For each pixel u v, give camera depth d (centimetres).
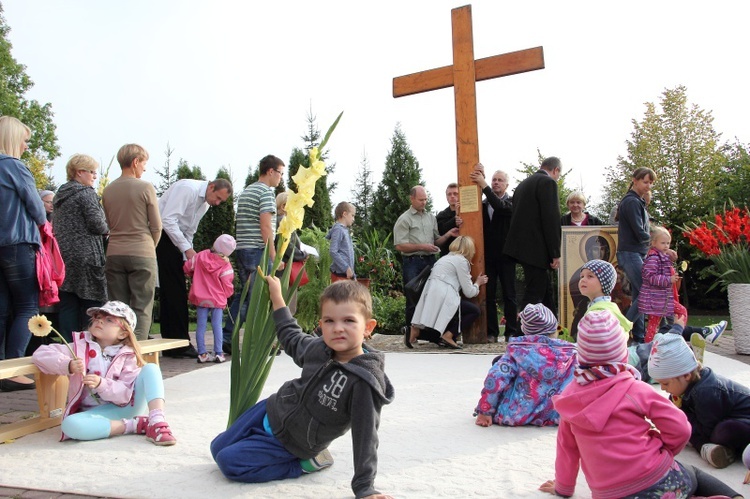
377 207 2139
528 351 390
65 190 567
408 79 866
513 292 827
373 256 1220
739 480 277
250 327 317
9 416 416
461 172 825
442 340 775
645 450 227
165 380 552
